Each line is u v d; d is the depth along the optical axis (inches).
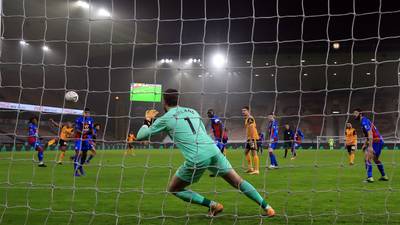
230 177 206.1
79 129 451.8
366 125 374.0
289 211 231.8
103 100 1502.2
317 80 1588.3
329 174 451.5
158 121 203.2
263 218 212.4
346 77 1550.2
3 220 210.4
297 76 1578.5
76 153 448.5
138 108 1534.2
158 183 370.6
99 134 1492.4
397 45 1384.1
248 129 448.1
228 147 1531.7
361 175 443.5
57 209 240.2
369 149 375.2
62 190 314.2
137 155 933.2
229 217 215.6
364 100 1565.0
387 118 1517.0
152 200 270.5
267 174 444.5
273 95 1621.6
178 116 202.5
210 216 213.8
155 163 659.4
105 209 240.2
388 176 431.2
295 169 511.8
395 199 272.5
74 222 206.4
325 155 935.7
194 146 198.5
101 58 1456.7
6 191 285.9
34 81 1362.0
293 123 1625.2
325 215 220.5
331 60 1485.0
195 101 1581.0
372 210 235.1
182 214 224.5
